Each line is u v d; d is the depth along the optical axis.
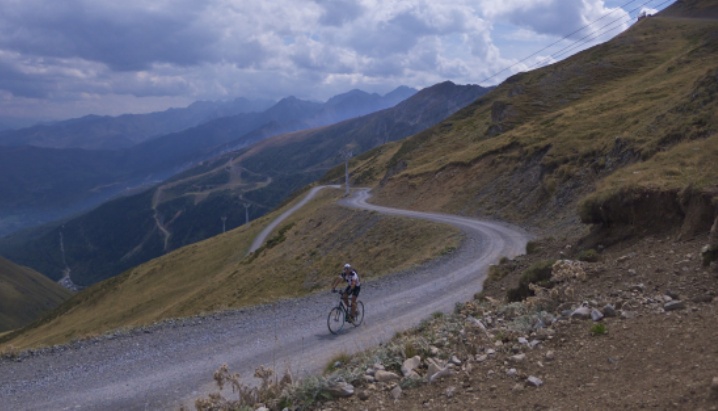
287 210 109.19
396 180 81.75
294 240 69.62
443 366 7.77
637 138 38.06
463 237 38.22
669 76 67.94
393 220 53.62
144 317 59.91
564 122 61.06
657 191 15.18
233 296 52.94
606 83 88.44
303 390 7.48
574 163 44.81
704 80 38.28
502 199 50.84
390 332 15.99
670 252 12.00
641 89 65.94
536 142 57.66
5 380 14.66
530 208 45.25
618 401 5.54
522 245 33.28
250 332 17.97
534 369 7.04
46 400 12.83
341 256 51.19
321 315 19.69
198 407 7.68
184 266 85.75
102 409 11.95
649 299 8.95
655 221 15.02
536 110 84.75
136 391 12.92
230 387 12.47
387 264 41.06
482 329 9.02
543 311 9.43
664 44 102.88
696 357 6.12
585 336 7.81
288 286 49.72
